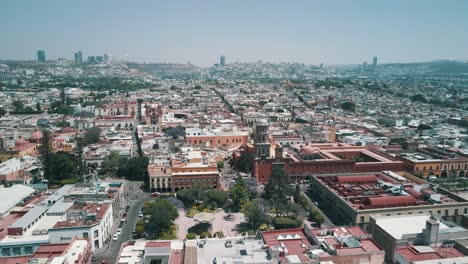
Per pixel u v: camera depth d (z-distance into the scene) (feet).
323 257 420.77
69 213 594.24
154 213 632.79
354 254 428.97
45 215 621.72
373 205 646.74
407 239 510.58
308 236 481.05
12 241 518.37
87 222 581.53
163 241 474.49
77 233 558.56
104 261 547.49
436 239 498.28
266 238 475.72
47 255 450.71
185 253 426.92
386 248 532.73
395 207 641.40
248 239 476.54
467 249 464.24
